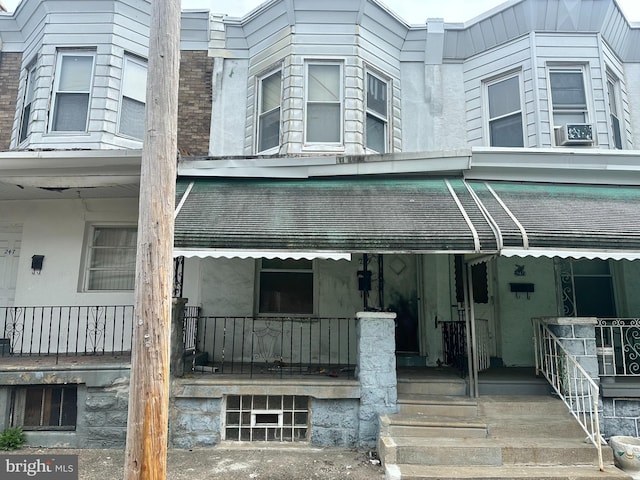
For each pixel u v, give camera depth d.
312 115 8.27
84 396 6.09
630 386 5.85
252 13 8.72
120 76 8.39
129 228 8.39
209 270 8.21
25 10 8.84
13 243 8.32
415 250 5.51
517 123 8.45
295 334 8.09
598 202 6.65
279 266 8.37
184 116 8.92
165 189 3.71
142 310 3.48
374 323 6.09
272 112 8.63
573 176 7.25
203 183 6.98
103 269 8.28
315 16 8.42
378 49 8.73
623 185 7.31
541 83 8.24
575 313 7.96
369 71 8.57
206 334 8.05
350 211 6.16
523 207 6.35
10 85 9.12
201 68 9.13
